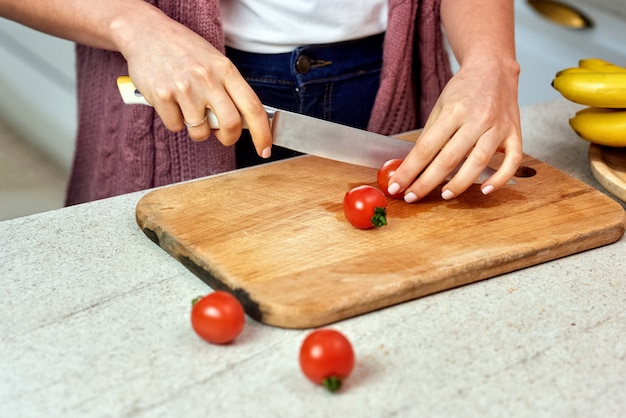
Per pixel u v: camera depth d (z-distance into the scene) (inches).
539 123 60.3
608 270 41.2
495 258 39.6
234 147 55.6
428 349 34.4
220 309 33.4
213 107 41.9
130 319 36.2
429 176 43.8
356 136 46.2
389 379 32.5
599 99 48.5
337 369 31.0
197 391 31.8
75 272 39.8
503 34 50.1
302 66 54.3
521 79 83.4
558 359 34.1
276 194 45.9
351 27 54.6
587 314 37.3
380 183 46.0
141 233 43.8
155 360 33.5
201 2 49.9
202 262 38.5
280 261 38.7
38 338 34.8
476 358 33.9
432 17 56.6
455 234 41.9
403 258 39.3
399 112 57.9
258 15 52.9
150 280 39.4
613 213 44.6
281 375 32.8
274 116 44.0
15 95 114.8
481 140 43.8
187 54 42.4
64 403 31.1
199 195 45.4
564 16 76.8
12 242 42.2
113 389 31.8
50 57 106.6
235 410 30.8
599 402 31.7
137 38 43.6
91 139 57.7
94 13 45.2
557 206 45.4
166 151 54.1
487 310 37.4
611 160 51.9
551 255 41.6
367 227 41.9
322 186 47.1
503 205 45.4
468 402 31.4
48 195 107.9
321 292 36.2
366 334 35.4
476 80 45.9
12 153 113.6
